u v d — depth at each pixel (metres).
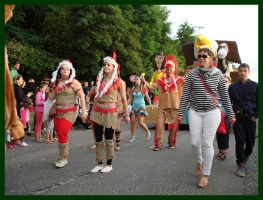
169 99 7.31
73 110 5.71
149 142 8.46
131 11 30.69
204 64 4.73
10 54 20.58
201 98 4.68
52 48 25.14
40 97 8.44
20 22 24.72
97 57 24.00
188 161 6.16
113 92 5.36
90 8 24.14
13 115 3.63
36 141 8.46
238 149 5.30
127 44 27.28
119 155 6.71
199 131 4.76
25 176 5.07
